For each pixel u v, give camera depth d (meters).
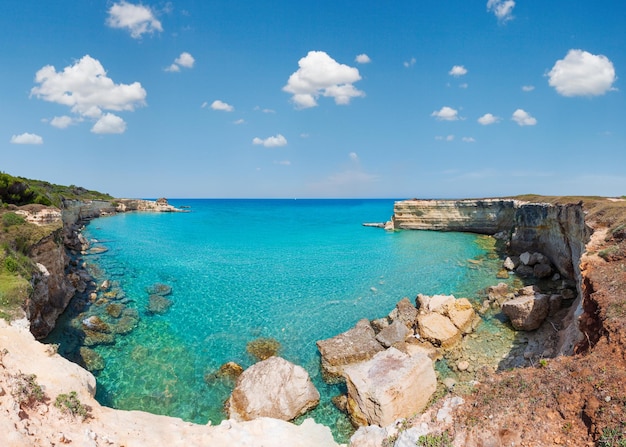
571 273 31.02
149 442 11.38
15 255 21.19
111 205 109.25
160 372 19.23
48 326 22.28
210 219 106.38
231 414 15.97
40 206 33.62
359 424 15.12
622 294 14.73
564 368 11.94
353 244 56.03
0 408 9.98
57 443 9.93
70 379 13.20
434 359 19.94
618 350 11.74
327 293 31.14
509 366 18.98
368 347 20.72
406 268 39.00
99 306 27.30
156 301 28.75
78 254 44.66
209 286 32.94
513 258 38.00
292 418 15.64
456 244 53.06
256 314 26.66
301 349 21.75
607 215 25.30
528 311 22.11
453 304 23.38
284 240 61.19
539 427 10.20
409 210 72.69
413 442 10.74
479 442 10.19
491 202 61.78
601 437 9.26
